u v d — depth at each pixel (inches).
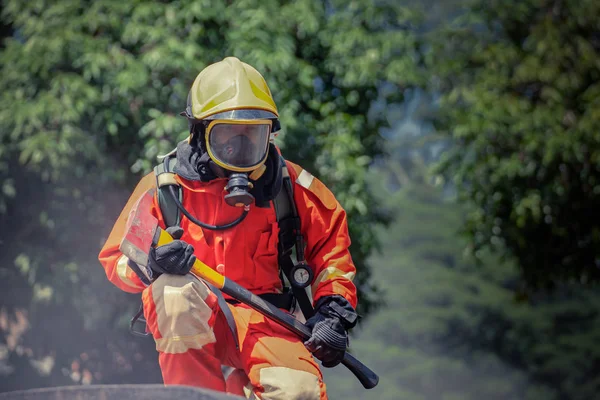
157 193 217.0
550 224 708.7
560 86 694.5
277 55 541.0
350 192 554.9
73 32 551.5
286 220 224.8
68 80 534.0
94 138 548.7
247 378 220.8
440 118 692.7
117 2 558.9
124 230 218.8
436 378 2171.5
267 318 217.2
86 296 550.6
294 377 206.7
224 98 206.8
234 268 218.4
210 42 568.1
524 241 694.5
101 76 550.3
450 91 719.1
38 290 532.4
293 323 213.3
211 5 552.4
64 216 550.9
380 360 2190.0
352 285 223.3
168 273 203.3
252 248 220.8
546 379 2212.1
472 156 680.4
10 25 635.5
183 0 552.7
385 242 2487.7
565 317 2239.2
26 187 557.9
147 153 514.9
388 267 2377.0
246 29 548.1
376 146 632.4
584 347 2174.0
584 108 705.6
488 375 2218.3
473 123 655.8
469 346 2260.1
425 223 2516.0
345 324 217.2
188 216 213.8
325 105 586.9
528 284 749.9
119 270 215.8
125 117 551.8
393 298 2321.6
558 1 743.7
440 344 2265.0
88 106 534.3
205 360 209.8
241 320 215.5
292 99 550.3
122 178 540.7
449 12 1731.1
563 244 713.6
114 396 148.6
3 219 559.5
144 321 220.4
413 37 620.1
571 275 724.0
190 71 547.8
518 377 2233.0
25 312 585.0
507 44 739.4
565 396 2192.4
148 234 204.8
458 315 2231.8
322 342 211.9
